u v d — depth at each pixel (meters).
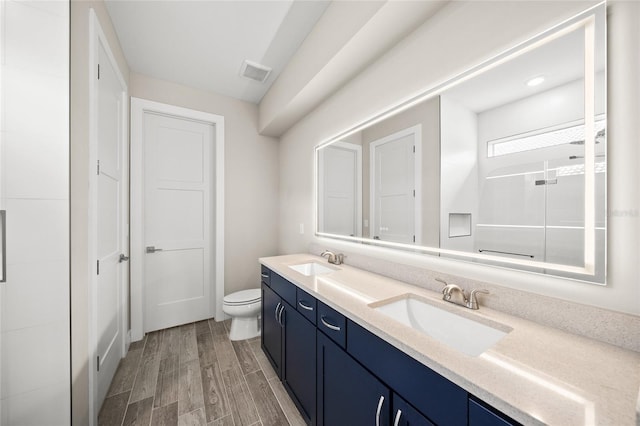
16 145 1.03
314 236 2.33
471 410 0.58
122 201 1.97
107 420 1.37
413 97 1.31
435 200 1.24
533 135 0.89
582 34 0.78
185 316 2.58
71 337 1.14
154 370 1.82
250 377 1.75
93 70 1.31
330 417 1.12
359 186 1.75
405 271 1.38
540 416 0.47
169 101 2.43
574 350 0.69
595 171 0.75
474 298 0.99
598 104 0.74
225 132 2.75
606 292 0.74
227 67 2.22
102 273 1.50
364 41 1.38
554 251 0.84
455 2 1.12
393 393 0.79
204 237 2.69
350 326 0.99
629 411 0.48
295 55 2.01
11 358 1.02
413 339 0.76
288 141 2.82
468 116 1.09
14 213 1.02
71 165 1.17
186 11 1.60
